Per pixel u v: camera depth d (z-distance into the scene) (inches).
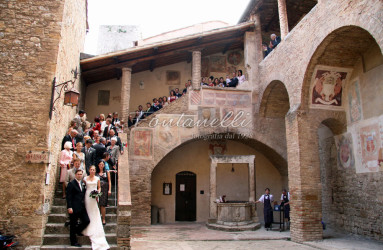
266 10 717.9
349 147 529.7
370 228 478.9
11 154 315.6
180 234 516.1
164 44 634.2
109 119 505.7
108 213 367.6
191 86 680.4
